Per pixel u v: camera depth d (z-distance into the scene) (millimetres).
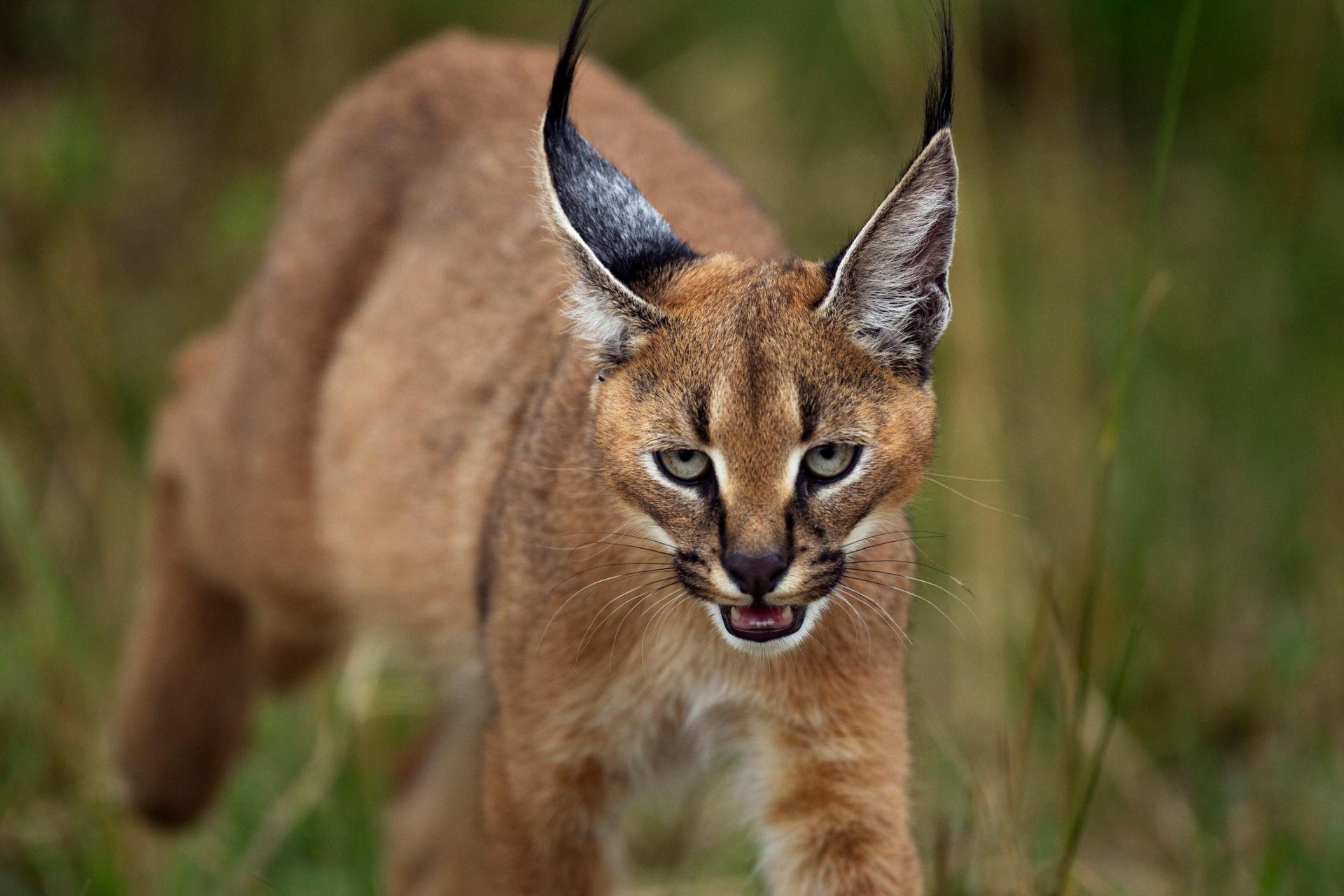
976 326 14078
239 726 12688
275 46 18953
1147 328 16625
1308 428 15633
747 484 8047
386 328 11188
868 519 8453
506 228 10672
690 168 10695
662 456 8242
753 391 8031
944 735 12203
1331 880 11641
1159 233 18297
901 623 9109
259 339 11781
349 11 18984
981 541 13508
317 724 13672
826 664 8875
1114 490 14938
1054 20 19109
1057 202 17891
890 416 8312
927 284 8422
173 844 12742
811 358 8156
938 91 8266
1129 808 13242
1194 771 13125
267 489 11695
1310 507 14914
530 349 10148
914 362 8492
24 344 15992
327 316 11648
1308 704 13586
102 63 18500
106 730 12938
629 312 8273
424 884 12289
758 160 17906
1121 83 19547
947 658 14344
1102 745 10156
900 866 9055
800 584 8117
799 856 9188
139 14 19000
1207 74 19375
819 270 8500
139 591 14156
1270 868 10945
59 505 15445
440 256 10992
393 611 11375
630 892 12281
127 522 15047
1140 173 19328
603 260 8414
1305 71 17641
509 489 9375
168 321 17531
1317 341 16469
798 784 9133
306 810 12680
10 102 17875
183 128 19016
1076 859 11164
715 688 9125
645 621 8906
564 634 8938
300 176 12250
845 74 19016
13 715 13094
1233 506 15188
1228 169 18719
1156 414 15883
